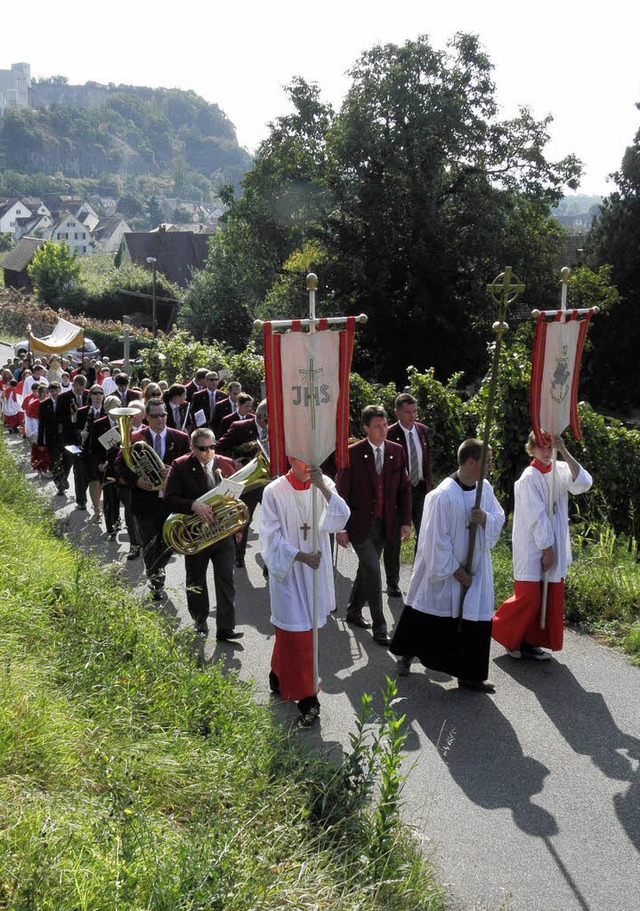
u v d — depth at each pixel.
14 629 5.91
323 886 3.80
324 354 6.01
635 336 32.91
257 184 35.50
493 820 4.96
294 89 35.28
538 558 7.06
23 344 30.61
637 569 8.92
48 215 170.00
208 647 7.51
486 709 6.31
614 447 11.49
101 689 5.33
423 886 4.18
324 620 6.30
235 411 11.99
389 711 4.55
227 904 3.41
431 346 33.06
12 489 11.48
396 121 32.59
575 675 6.89
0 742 4.22
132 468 8.88
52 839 3.48
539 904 4.29
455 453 13.65
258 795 4.53
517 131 33.28
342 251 33.78
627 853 4.68
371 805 4.80
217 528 7.46
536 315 6.96
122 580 7.37
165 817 4.20
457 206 34.03
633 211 33.06
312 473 6.04
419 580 6.65
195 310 48.03
